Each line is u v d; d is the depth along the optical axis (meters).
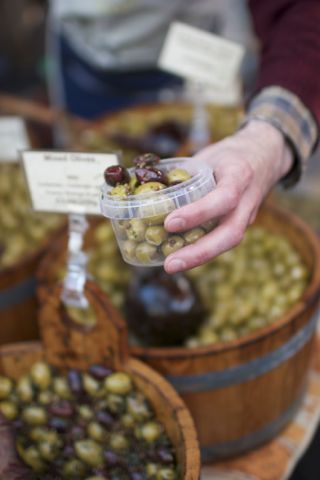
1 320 1.22
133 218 0.75
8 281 1.18
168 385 0.91
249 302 1.19
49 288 0.94
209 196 0.75
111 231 1.33
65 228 1.25
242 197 0.81
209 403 1.01
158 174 0.77
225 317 1.16
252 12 1.16
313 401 1.16
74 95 2.05
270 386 1.03
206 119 1.74
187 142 1.54
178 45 1.45
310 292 1.04
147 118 1.86
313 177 1.79
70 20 1.83
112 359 0.95
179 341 1.10
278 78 0.99
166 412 0.90
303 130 0.96
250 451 1.07
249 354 0.98
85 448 0.89
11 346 0.99
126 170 0.78
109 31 1.79
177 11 1.78
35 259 1.21
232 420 1.03
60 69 2.05
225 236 0.77
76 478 0.87
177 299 1.09
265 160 0.88
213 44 1.43
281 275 1.23
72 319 0.96
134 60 1.86
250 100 1.02
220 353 0.96
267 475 1.03
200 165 0.80
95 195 0.91
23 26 3.55
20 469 0.83
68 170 0.91
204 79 1.47
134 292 1.11
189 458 0.81
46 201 0.94
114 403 0.94
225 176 0.79
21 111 1.87
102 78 1.94
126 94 1.98
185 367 0.97
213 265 1.29
